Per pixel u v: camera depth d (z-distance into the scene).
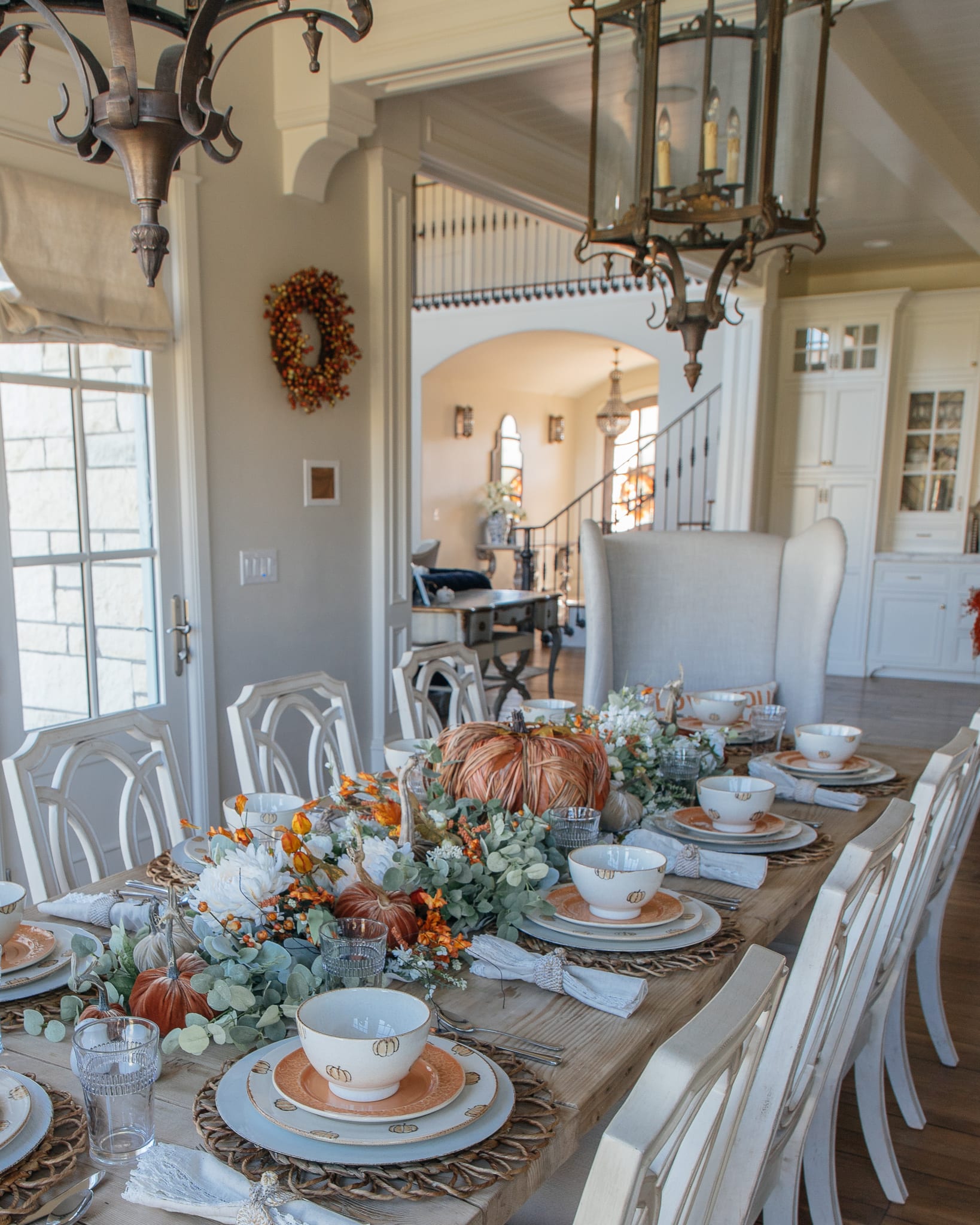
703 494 8.78
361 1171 0.87
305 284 3.55
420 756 1.58
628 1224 0.67
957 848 2.41
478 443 11.09
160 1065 1.06
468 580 6.97
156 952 1.16
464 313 9.69
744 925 1.47
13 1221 0.82
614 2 2.74
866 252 7.07
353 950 1.12
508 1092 1.00
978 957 3.16
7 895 1.30
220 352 3.28
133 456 3.04
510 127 4.50
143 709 3.12
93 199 2.80
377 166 3.87
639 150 2.50
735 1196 1.18
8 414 2.65
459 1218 0.82
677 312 2.55
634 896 1.41
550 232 9.11
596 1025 1.17
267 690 2.30
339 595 3.95
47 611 2.79
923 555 7.40
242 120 3.31
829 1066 1.60
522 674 7.56
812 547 3.28
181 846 1.80
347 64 3.32
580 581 12.11
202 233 3.18
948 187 4.91
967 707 6.59
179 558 3.21
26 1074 1.07
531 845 1.46
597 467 13.04
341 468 3.90
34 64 2.61
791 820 1.99
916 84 4.21
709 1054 0.71
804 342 7.63
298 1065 1.02
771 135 2.36
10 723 2.70
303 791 3.82
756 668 3.39
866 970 1.60
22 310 2.59
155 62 3.00
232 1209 0.81
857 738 2.38
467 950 1.32
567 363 11.32
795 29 2.42
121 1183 0.88
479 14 3.09
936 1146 2.16
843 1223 1.89
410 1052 0.94
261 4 1.28
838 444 7.60
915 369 7.50
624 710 2.18
